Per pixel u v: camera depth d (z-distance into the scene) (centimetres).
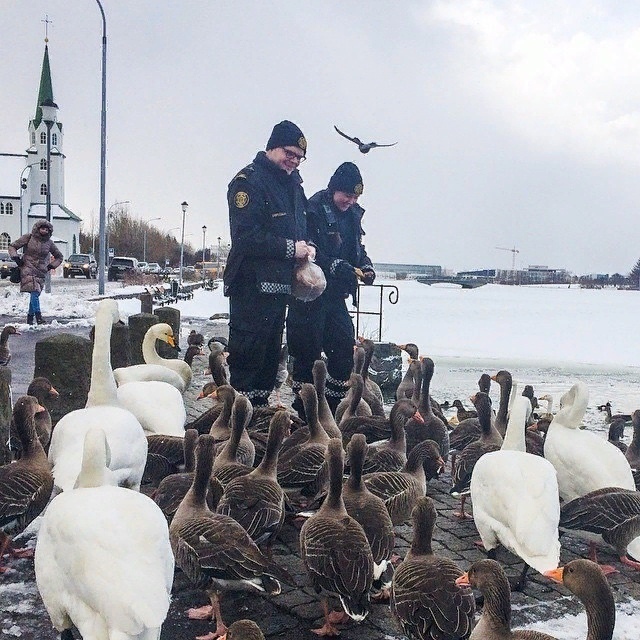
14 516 286
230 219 446
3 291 1759
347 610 240
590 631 219
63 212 4694
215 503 308
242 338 455
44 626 250
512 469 298
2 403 377
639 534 313
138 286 2456
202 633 253
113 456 306
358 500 297
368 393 554
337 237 512
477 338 1334
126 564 201
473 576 225
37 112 4678
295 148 449
